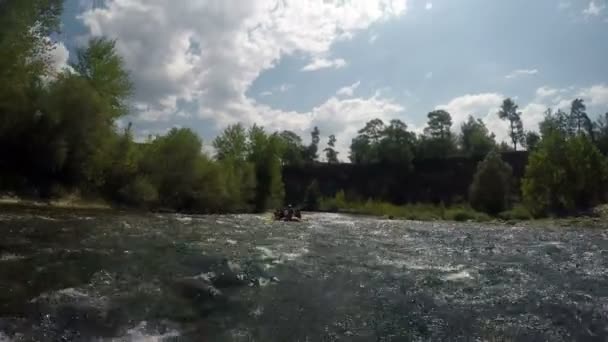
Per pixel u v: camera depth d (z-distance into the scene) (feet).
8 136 90.27
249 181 167.53
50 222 56.70
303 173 383.65
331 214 196.34
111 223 62.64
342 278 36.65
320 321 25.66
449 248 61.62
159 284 29.63
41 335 20.06
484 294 33.58
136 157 118.83
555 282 38.55
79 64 115.85
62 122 96.89
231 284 31.94
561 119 305.12
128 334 21.34
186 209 132.46
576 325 26.71
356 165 384.06
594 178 171.53
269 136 197.26
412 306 29.68
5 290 25.17
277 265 39.60
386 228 99.91
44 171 96.02
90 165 104.83
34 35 85.56
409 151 373.61
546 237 83.30
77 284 27.66
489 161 196.24
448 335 24.54
